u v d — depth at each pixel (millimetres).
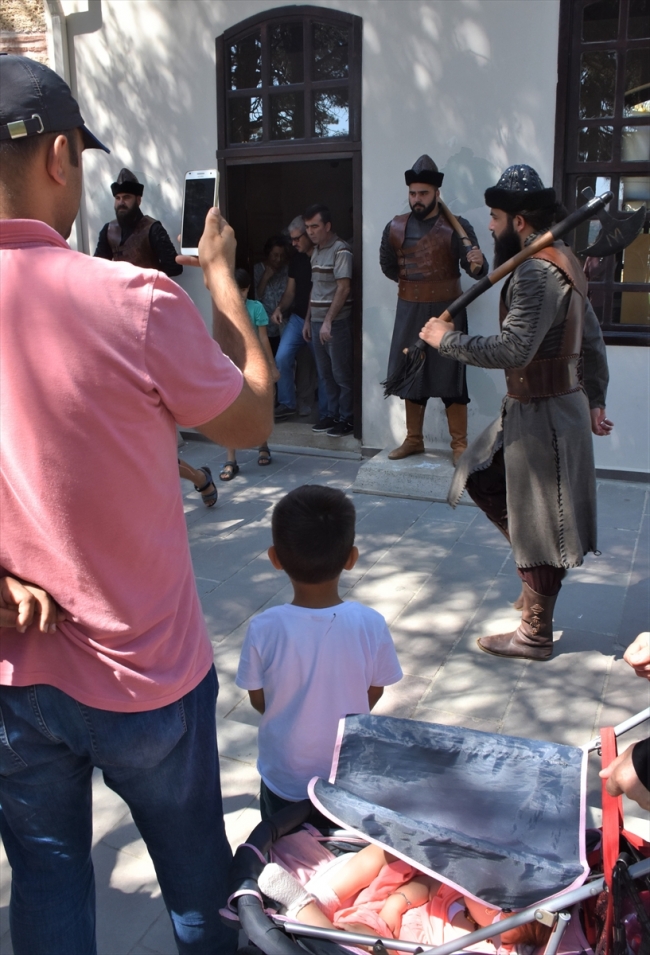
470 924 1786
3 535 1420
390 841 1742
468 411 6172
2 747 1517
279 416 7734
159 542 1478
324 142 6227
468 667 3650
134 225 6625
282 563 2180
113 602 1436
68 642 1461
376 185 6117
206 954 1799
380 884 1823
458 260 5629
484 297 5891
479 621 4051
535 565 3494
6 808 1598
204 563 4812
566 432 3357
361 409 6570
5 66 1382
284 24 6184
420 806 1866
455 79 5738
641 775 1441
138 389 1380
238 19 6309
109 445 1372
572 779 1882
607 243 3230
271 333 8062
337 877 1815
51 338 1344
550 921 1531
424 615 4121
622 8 5316
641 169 5520
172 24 6539
